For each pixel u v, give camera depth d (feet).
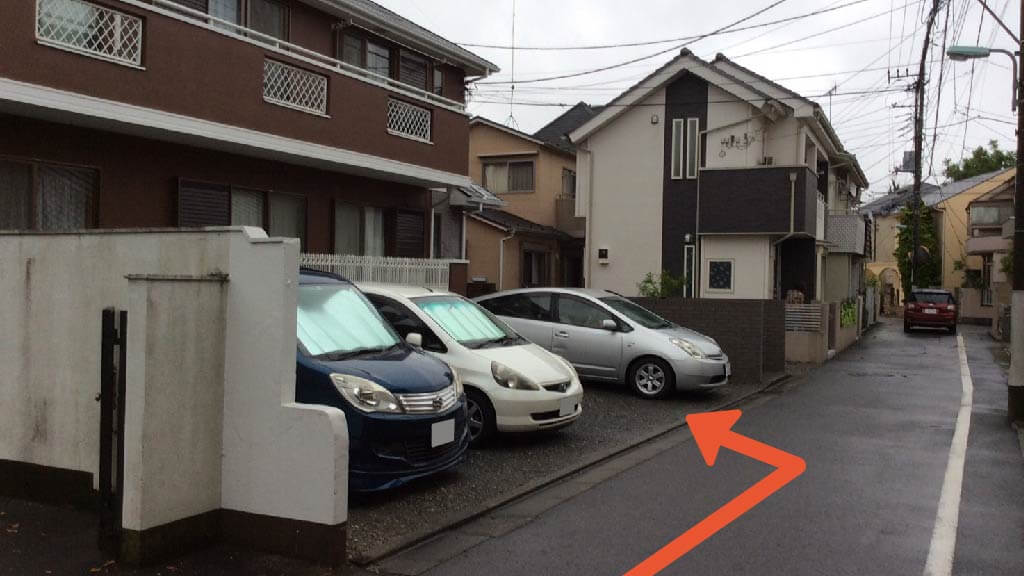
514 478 23.70
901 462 26.55
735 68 70.03
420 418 20.71
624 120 73.77
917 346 76.79
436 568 16.40
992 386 47.21
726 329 47.26
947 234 145.69
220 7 38.22
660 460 26.89
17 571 15.19
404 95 45.85
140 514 15.40
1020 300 34.83
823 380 49.98
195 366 16.43
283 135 37.45
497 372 27.27
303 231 42.91
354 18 44.91
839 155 87.71
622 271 73.67
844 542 18.10
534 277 85.15
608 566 16.55
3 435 19.12
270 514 16.57
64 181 31.30
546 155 88.17
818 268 79.46
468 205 58.39
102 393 15.85
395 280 46.85
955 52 40.55
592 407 36.29
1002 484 23.63
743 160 69.51
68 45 28.30
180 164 35.55
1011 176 140.97
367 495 21.48
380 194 48.55
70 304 18.19
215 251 17.15
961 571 16.24
